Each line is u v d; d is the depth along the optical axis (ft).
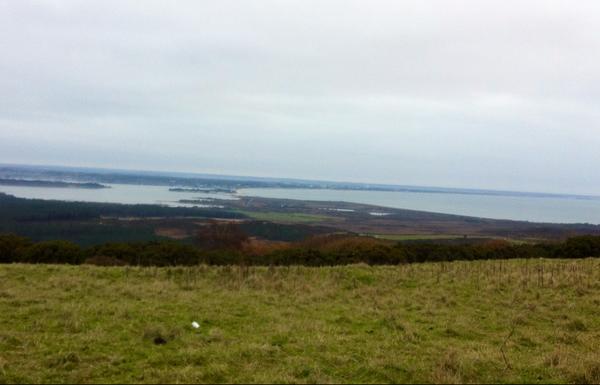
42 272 58.85
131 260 83.61
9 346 32.58
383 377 29.89
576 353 36.19
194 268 65.26
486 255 104.94
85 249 86.69
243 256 93.35
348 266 71.51
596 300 52.44
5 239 83.87
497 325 44.39
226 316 42.91
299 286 57.98
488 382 29.96
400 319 44.47
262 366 30.60
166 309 44.21
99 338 34.65
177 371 28.81
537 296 55.01
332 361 32.01
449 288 59.00
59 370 28.84
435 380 29.22
